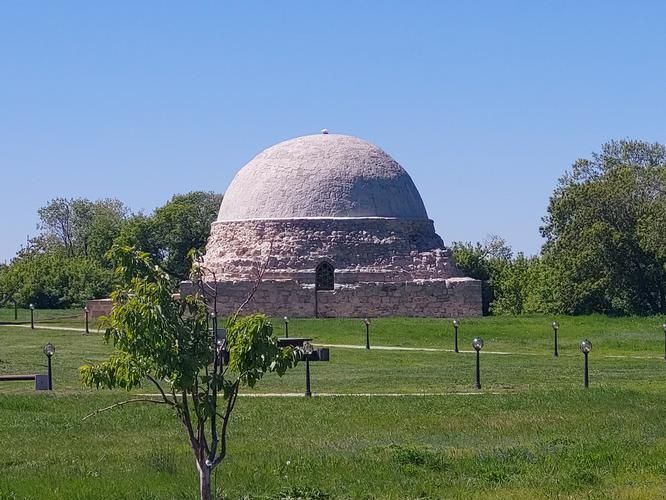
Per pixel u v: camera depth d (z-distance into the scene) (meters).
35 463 20.84
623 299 72.00
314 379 35.91
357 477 19.41
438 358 43.81
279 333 54.28
